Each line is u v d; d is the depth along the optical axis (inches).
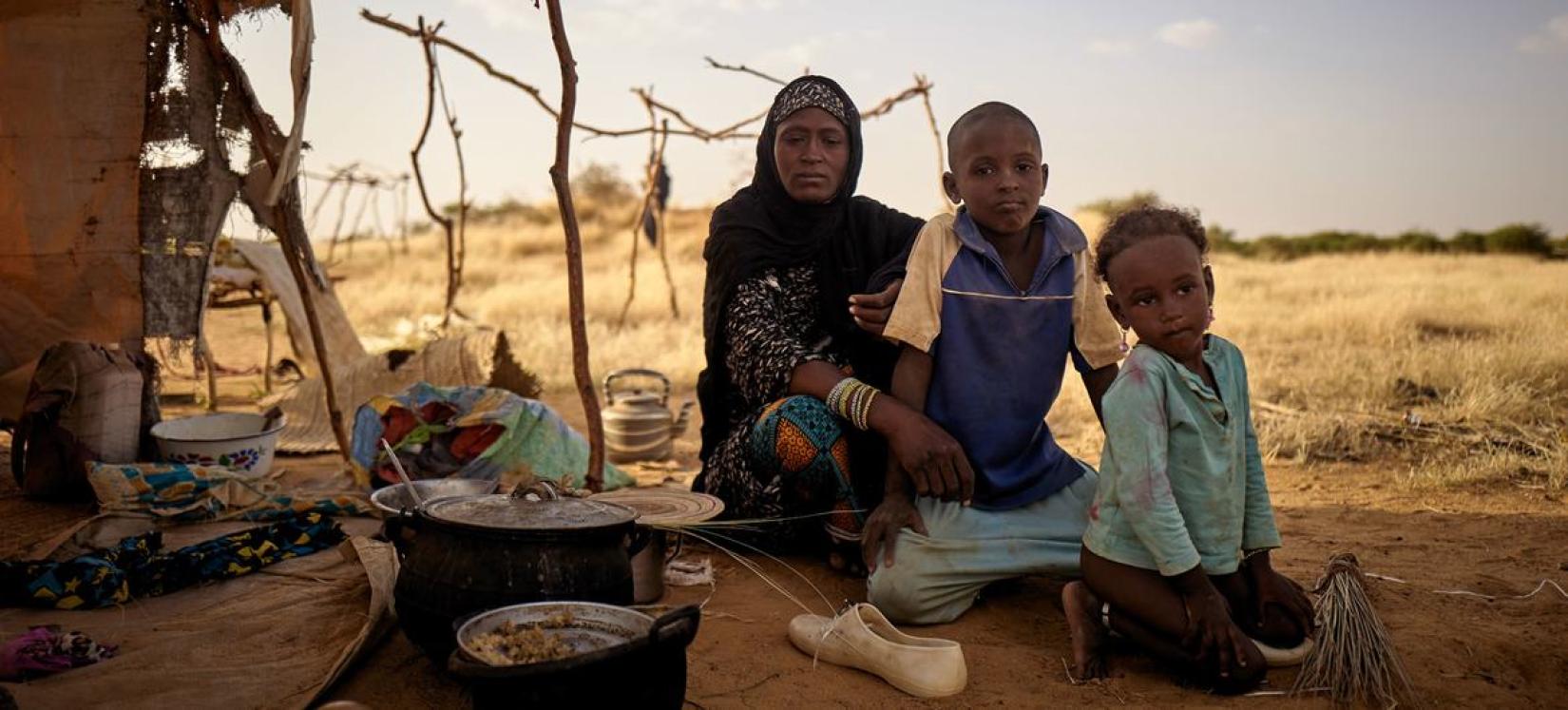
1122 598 124.6
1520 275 822.5
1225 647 117.9
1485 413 285.7
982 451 146.8
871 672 124.9
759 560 170.6
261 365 448.5
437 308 675.4
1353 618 120.1
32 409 196.9
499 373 283.0
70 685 114.7
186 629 133.6
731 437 162.7
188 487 189.8
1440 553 173.5
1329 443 263.9
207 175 202.2
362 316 648.4
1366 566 166.2
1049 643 137.9
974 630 141.8
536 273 952.3
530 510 114.9
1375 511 204.2
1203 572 120.3
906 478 145.8
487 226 1609.3
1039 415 148.4
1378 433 273.4
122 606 141.8
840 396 147.3
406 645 130.0
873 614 129.7
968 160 141.5
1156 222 124.0
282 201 205.8
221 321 627.8
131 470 188.4
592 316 597.0
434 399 213.6
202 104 198.8
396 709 114.0
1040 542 143.1
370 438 209.3
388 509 121.0
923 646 123.8
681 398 362.6
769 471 153.8
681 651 98.0
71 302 200.5
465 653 93.7
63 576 142.7
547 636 101.6
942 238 146.3
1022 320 145.1
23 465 205.0
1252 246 1412.4
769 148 172.1
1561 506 206.4
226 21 194.4
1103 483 127.9
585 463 214.2
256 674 119.0
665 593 153.2
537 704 90.4
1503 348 358.6
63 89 193.5
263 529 165.6
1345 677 119.2
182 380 394.0
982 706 118.0
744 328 163.9
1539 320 477.7
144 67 194.7
